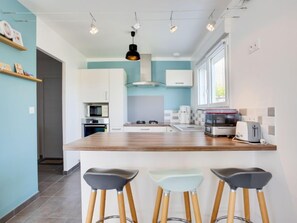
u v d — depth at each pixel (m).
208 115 2.18
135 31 3.13
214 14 2.60
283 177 1.51
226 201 1.85
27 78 2.37
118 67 4.75
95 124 4.16
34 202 2.53
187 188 1.37
